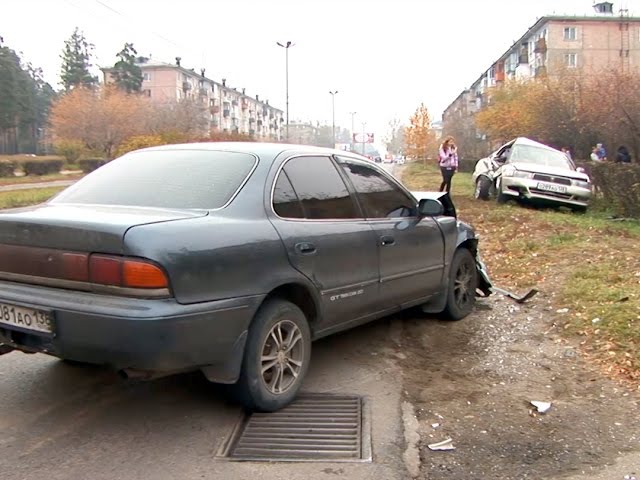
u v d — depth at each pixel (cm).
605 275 722
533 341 543
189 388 430
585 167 1598
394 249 494
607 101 1978
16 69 7438
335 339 549
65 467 320
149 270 314
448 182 1802
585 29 6003
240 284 354
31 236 343
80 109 5428
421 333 568
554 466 331
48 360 477
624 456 342
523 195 1491
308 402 411
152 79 9569
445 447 350
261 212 384
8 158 4519
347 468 325
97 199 399
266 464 328
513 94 3803
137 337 311
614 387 438
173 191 389
